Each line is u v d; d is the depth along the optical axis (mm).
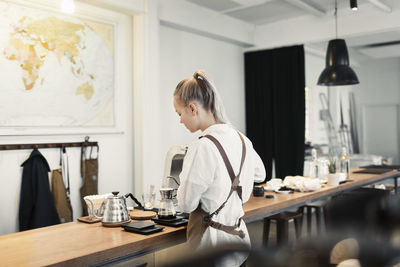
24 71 3643
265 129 6375
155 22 4672
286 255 611
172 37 5297
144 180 4527
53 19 3863
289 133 6102
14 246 1787
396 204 915
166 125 5246
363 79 10383
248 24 6215
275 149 6223
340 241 646
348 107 10133
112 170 4426
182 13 5109
